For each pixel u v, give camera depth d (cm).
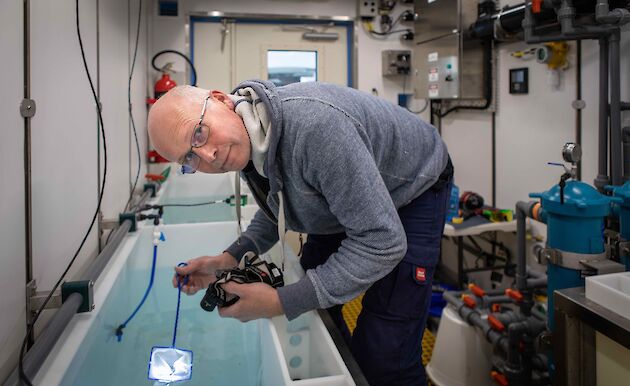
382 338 121
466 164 358
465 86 313
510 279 298
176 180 333
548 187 271
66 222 130
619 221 161
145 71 322
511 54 297
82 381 97
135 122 266
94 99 162
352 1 405
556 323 136
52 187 118
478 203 296
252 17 392
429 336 279
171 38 381
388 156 108
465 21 309
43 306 103
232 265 124
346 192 87
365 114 99
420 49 361
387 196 90
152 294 167
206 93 90
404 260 120
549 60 252
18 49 99
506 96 306
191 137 83
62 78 127
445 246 368
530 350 188
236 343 134
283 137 88
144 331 141
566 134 255
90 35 160
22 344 95
